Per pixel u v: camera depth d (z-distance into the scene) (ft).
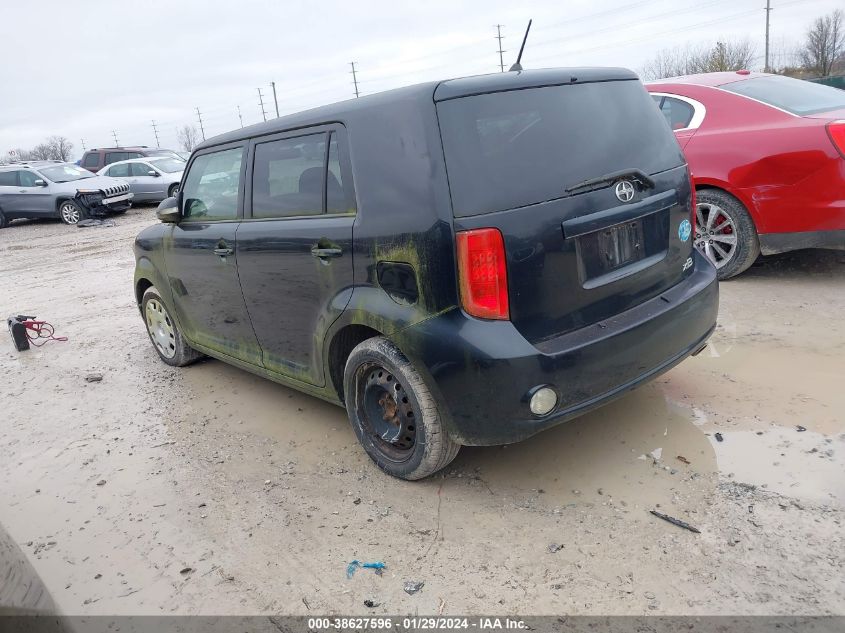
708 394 12.34
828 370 12.64
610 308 9.74
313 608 8.30
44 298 28.84
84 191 57.88
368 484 10.87
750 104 17.42
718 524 8.84
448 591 8.28
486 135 8.95
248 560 9.34
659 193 10.30
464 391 9.05
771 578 7.85
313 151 10.95
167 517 10.65
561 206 9.05
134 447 13.30
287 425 13.46
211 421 14.10
